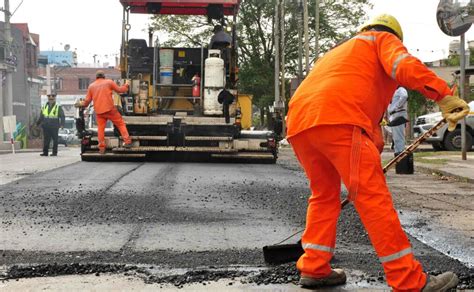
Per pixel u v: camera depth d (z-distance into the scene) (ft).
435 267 15.31
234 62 53.93
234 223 21.42
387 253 12.23
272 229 20.36
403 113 39.75
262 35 148.15
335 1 145.69
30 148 119.55
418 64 12.19
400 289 12.20
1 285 13.74
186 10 55.26
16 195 28.14
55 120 66.49
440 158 52.37
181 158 53.01
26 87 176.45
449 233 19.94
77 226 20.79
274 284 13.88
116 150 49.93
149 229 20.31
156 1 52.70
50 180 34.40
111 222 21.52
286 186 32.17
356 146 12.41
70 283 13.89
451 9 40.27
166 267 15.42
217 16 55.16
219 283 13.92
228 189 30.63
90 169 42.27
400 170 40.32
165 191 29.50
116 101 51.47
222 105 49.93
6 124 82.23
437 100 12.31
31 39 188.75
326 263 13.57
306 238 13.75
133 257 16.43
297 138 13.23
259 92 149.89
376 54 12.89
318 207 13.74
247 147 50.08
